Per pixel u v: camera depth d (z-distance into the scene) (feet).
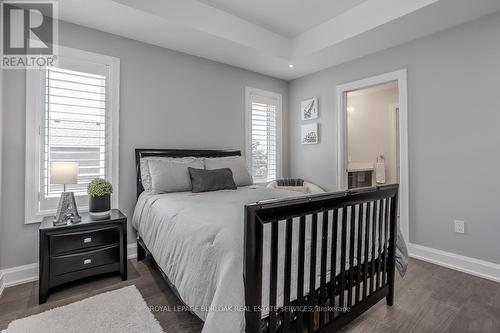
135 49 9.36
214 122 11.50
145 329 5.14
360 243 5.11
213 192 8.42
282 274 3.99
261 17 9.63
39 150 7.68
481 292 6.76
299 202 3.91
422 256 9.09
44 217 7.68
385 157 15.78
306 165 13.56
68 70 8.11
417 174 9.25
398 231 6.63
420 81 9.16
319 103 12.86
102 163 8.77
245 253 3.49
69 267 6.73
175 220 5.75
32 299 6.41
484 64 7.75
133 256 9.22
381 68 10.28
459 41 8.23
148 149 9.60
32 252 7.55
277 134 13.88
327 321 4.76
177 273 4.94
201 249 4.39
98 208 7.74
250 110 12.73
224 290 3.51
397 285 7.15
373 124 16.21
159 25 8.32
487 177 7.75
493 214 7.65
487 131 7.74
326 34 9.90
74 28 8.20
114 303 6.09
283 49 11.09
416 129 9.26
